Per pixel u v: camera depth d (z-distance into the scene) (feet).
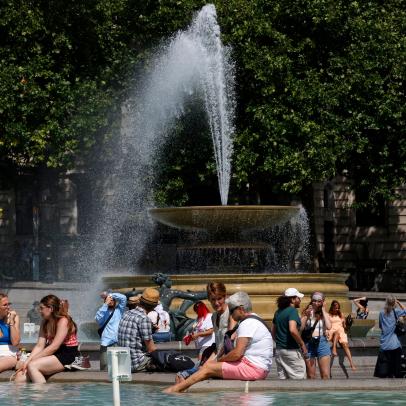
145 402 61.72
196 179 185.37
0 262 204.13
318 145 172.86
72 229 226.99
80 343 90.17
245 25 174.60
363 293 158.92
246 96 179.32
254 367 66.95
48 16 176.86
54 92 176.14
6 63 173.99
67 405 61.21
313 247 193.77
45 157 201.46
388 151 180.65
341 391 66.39
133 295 94.99
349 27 176.76
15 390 69.05
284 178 179.73
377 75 175.11
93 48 182.29
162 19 180.04
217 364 66.90
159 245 202.18
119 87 183.32
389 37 176.76
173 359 72.84
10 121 173.27
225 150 176.45
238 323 68.13
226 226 114.83
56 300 75.00
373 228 241.14
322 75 179.22
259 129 175.83
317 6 174.29
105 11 178.50
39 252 208.33
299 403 60.85
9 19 172.45
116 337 79.10
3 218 243.19
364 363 90.58
